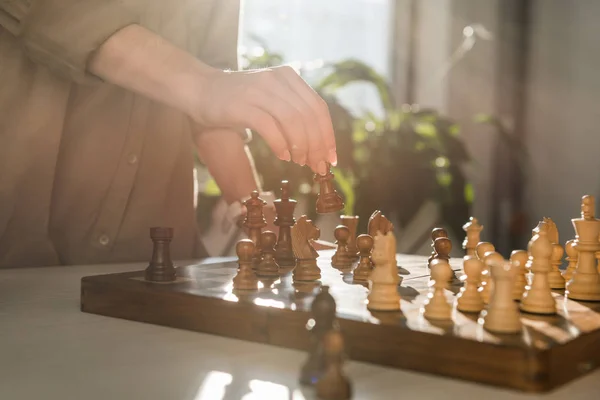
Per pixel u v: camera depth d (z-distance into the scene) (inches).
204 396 26.3
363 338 32.0
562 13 221.0
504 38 223.5
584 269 43.1
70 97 77.0
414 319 33.8
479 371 28.8
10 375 29.3
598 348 32.1
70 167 77.4
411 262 63.1
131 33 63.8
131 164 79.8
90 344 35.2
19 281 57.6
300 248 49.8
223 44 84.5
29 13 64.6
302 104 56.9
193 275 49.4
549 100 222.7
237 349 34.5
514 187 221.3
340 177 141.9
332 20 207.0
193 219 87.5
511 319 31.3
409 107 205.5
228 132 82.0
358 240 50.1
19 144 72.9
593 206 45.1
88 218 79.0
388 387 27.9
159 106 81.7
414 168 156.3
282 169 135.9
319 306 27.5
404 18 220.8
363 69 166.2
